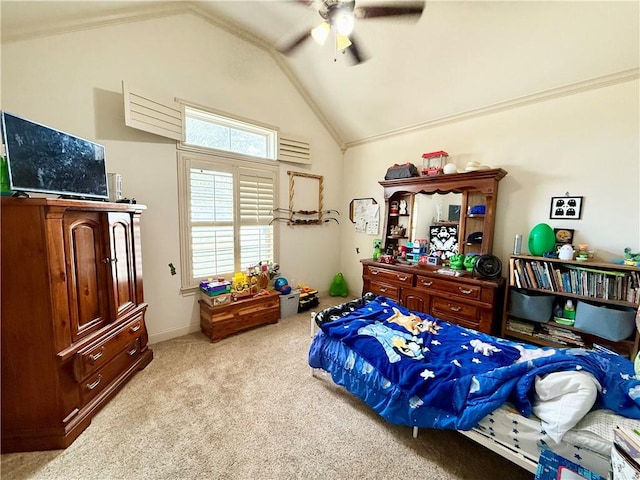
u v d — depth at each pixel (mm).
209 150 2875
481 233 2857
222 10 2666
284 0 2326
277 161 3498
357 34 2576
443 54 2475
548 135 2445
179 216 2713
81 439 1499
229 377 2113
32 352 1393
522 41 2143
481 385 1318
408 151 3535
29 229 1354
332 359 1857
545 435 1135
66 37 2020
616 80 2096
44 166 1483
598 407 1167
